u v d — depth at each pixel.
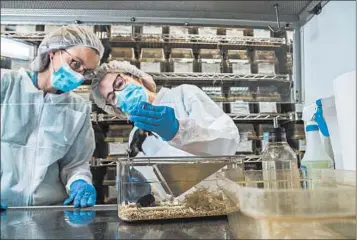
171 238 0.67
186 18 1.48
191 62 1.52
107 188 1.48
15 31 1.49
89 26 1.48
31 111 1.55
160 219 0.81
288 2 1.37
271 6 1.41
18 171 1.50
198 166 0.88
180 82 1.52
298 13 1.47
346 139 0.78
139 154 1.48
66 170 1.52
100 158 1.53
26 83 1.56
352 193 0.59
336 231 0.56
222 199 0.85
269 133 0.97
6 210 1.14
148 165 0.86
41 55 1.52
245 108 1.49
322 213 0.57
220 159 0.89
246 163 1.39
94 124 1.55
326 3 1.35
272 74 1.51
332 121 0.94
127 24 1.48
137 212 0.81
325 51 1.39
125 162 0.86
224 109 1.49
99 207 1.19
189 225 0.78
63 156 1.54
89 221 0.88
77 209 1.14
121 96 1.53
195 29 1.51
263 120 1.48
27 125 1.54
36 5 1.40
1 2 1.37
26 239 0.68
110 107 1.55
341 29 1.34
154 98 1.51
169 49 1.53
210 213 0.82
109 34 1.51
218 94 1.51
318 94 1.40
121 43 1.53
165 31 1.51
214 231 0.72
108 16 1.46
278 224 0.55
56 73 1.53
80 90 1.56
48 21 1.47
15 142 1.52
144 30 1.51
